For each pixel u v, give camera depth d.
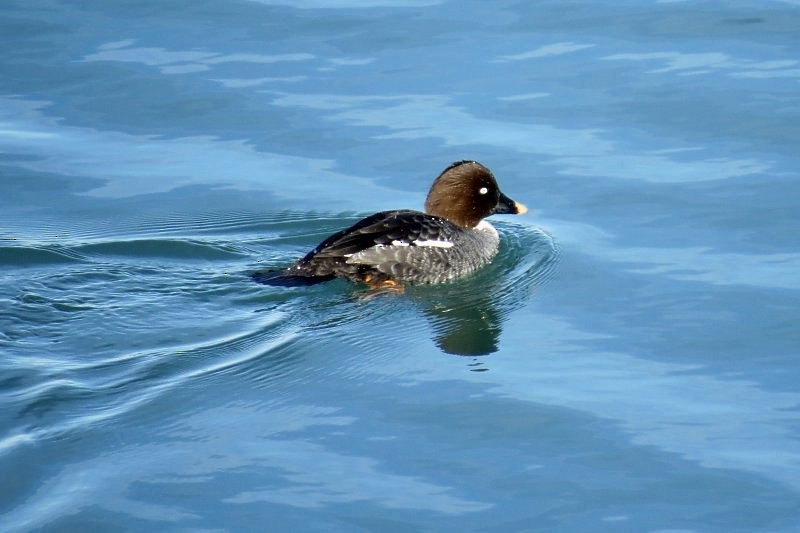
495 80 20.06
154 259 15.87
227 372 13.24
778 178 17.45
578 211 17.17
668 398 12.93
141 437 11.97
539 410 12.70
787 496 11.27
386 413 12.65
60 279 15.10
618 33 21.30
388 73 20.28
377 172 18.09
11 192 17.56
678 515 11.05
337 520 10.84
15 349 13.45
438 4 22.42
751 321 14.40
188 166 18.25
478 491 11.34
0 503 10.91
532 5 22.34
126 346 13.69
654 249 16.19
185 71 20.33
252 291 14.98
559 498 11.27
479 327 14.68
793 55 20.31
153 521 10.73
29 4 22.33
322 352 13.88
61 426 12.07
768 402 12.80
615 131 18.75
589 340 14.24
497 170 17.94
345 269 15.30
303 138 18.83
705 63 20.23
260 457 11.74
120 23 21.80
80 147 18.66
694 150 18.23
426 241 15.77
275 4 22.41
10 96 19.77
